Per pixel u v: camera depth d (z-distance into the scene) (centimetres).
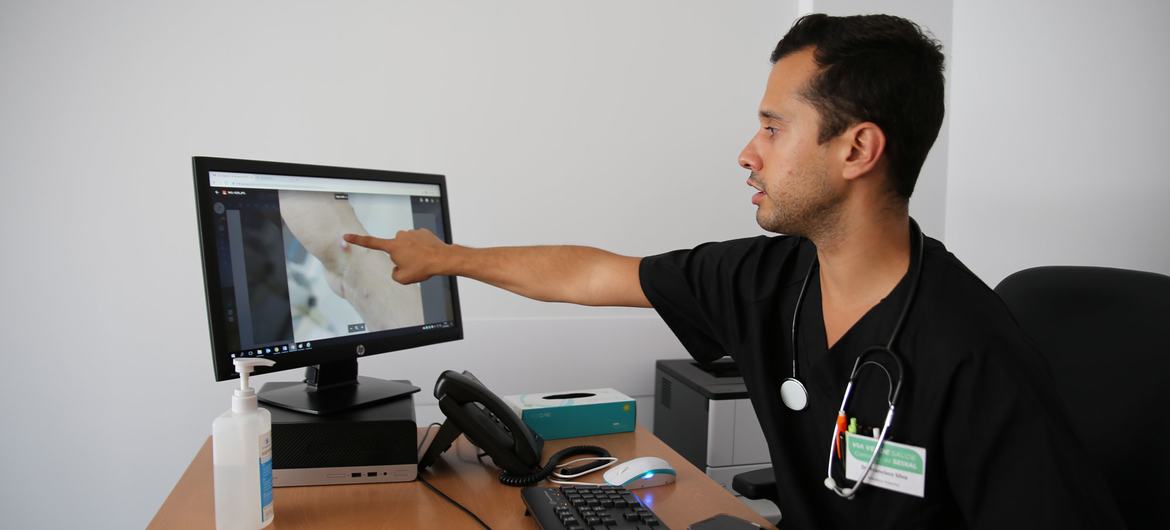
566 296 125
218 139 187
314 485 110
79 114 178
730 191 227
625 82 215
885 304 95
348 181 125
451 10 200
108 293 183
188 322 187
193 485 107
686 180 223
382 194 131
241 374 92
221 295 104
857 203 94
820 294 105
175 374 187
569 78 210
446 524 97
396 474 112
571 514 94
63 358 181
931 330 89
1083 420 110
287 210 115
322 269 119
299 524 95
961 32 224
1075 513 76
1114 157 170
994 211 208
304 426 109
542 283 124
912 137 90
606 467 123
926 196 227
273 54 189
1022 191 198
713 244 126
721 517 98
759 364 109
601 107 213
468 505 104
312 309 117
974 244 216
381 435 111
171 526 92
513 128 206
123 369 184
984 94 213
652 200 220
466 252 123
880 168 92
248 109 188
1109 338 112
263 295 110
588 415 141
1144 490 102
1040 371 85
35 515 182
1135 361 108
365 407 117
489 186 206
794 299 109
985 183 212
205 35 184
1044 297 123
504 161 206
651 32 216
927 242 102
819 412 101
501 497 108
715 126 224
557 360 212
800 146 92
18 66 174
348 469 111
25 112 175
